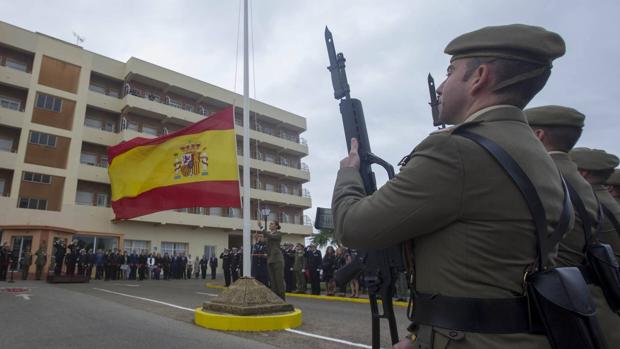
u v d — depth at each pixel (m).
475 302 1.20
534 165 1.31
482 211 1.23
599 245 2.23
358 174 1.66
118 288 16.30
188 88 35.88
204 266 31.02
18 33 28.19
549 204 1.29
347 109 1.93
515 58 1.39
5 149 27.52
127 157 9.80
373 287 1.70
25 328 6.63
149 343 5.79
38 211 27.14
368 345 5.97
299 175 43.16
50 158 28.48
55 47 29.61
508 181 1.24
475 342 1.17
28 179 27.44
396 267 1.61
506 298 1.19
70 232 25.59
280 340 6.22
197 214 34.06
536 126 2.53
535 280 1.17
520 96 1.45
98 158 31.17
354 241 1.39
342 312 9.84
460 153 1.25
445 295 1.26
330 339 6.36
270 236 9.77
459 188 1.24
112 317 7.91
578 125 2.48
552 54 1.39
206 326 7.09
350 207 1.45
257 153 41.31
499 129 1.36
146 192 9.49
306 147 44.81
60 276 19.67
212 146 9.27
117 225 30.36
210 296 13.04
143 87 34.34
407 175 1.30
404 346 1.42
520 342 1.14
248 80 9.02
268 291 7.73
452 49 1.52
